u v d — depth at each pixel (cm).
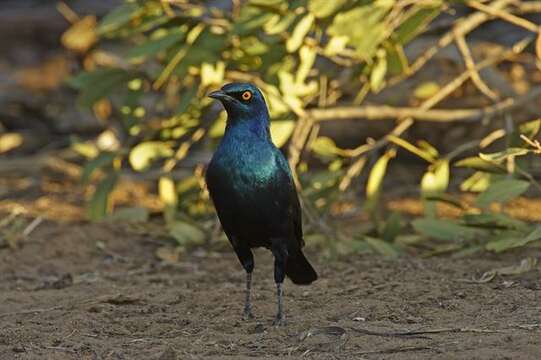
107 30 1395
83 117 2042
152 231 1452
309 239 1327
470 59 1470
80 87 1462
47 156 1930
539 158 1527
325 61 1554
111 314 1014
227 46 1376
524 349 828
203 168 1680
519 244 1150
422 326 915
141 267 1291
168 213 1438
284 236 991
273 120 1358
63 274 1258
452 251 1279
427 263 1212
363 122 1705
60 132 2059
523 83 1727
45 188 1758
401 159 1759
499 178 1291
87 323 975
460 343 855
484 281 1092
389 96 1655
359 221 1505
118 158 1471
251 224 984
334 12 1264
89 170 1465
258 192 974
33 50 2348
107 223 1480
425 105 1459
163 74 1373
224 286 1151
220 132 1415
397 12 1336
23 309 1046
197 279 1205
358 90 1628
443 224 1284
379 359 824
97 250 1366
